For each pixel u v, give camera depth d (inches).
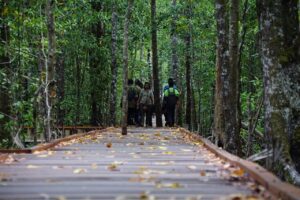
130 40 1200.2
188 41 1160.8
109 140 653.9
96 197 248.5
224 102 565.3
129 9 764.0
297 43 411.8
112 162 395.5
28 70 812.0
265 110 411.2
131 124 1126.4
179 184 285.4
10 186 280.8
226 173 331.0
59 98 987.3
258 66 966.4
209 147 502.3
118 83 1504.7
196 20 1062.4
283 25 410.0
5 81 630.5
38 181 298.4
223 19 598.2
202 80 1203.2
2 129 626.2
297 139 404.2
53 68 618.8
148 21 1242.6
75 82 1156.5
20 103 618.8
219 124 606.2
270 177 276.4
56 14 848.9
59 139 586.9
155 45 1172.5
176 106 1081.4
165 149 521.3
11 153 459.8
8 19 663.1
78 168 357.4
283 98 404.2
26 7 724.7
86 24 1015.6
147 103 1088.2
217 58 618.2
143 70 1841.8
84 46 1063.6
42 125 649.0
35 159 414.9
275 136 396.2
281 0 409.7
